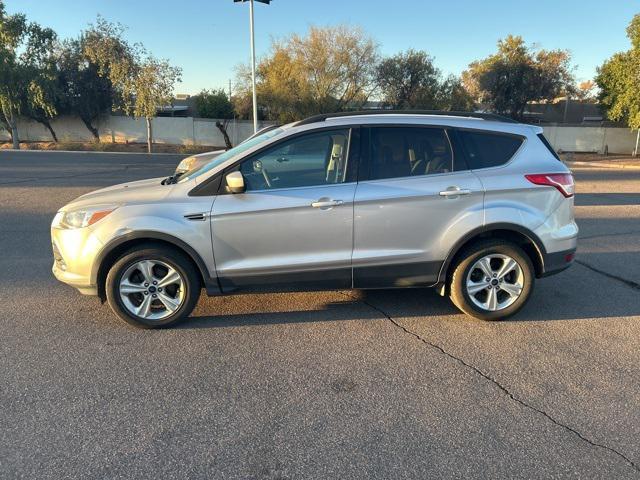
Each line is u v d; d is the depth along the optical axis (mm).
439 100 35281
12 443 2820
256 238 4172
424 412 3158
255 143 4457
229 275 4223
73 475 2570
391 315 4703
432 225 4305
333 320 4582
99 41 30359
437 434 2936
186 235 4094
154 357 3854
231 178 4000
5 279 5672
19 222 8758
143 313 4277
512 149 4492
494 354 3945
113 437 2885
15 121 34688
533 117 43000
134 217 4066
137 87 30844
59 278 4309
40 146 33812
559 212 4469
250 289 4332
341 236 4234
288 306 4910
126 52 30875
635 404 3254
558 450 2795
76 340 4129
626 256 6867
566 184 4477
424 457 2730
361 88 33875
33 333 4258
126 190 4465
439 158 4379
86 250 4105
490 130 4492
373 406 3223
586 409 3195
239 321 4547
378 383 3504
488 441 2871
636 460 2719
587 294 5328
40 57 33625
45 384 3447
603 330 4410
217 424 3020
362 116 4402
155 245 4195
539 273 4562
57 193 12180
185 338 4188
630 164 26500
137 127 38562
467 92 36781
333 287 4402
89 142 37062
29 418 3057
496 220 4320
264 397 3314
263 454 2748
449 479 2562
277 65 33031
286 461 2693
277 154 4234
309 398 3309
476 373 3648
